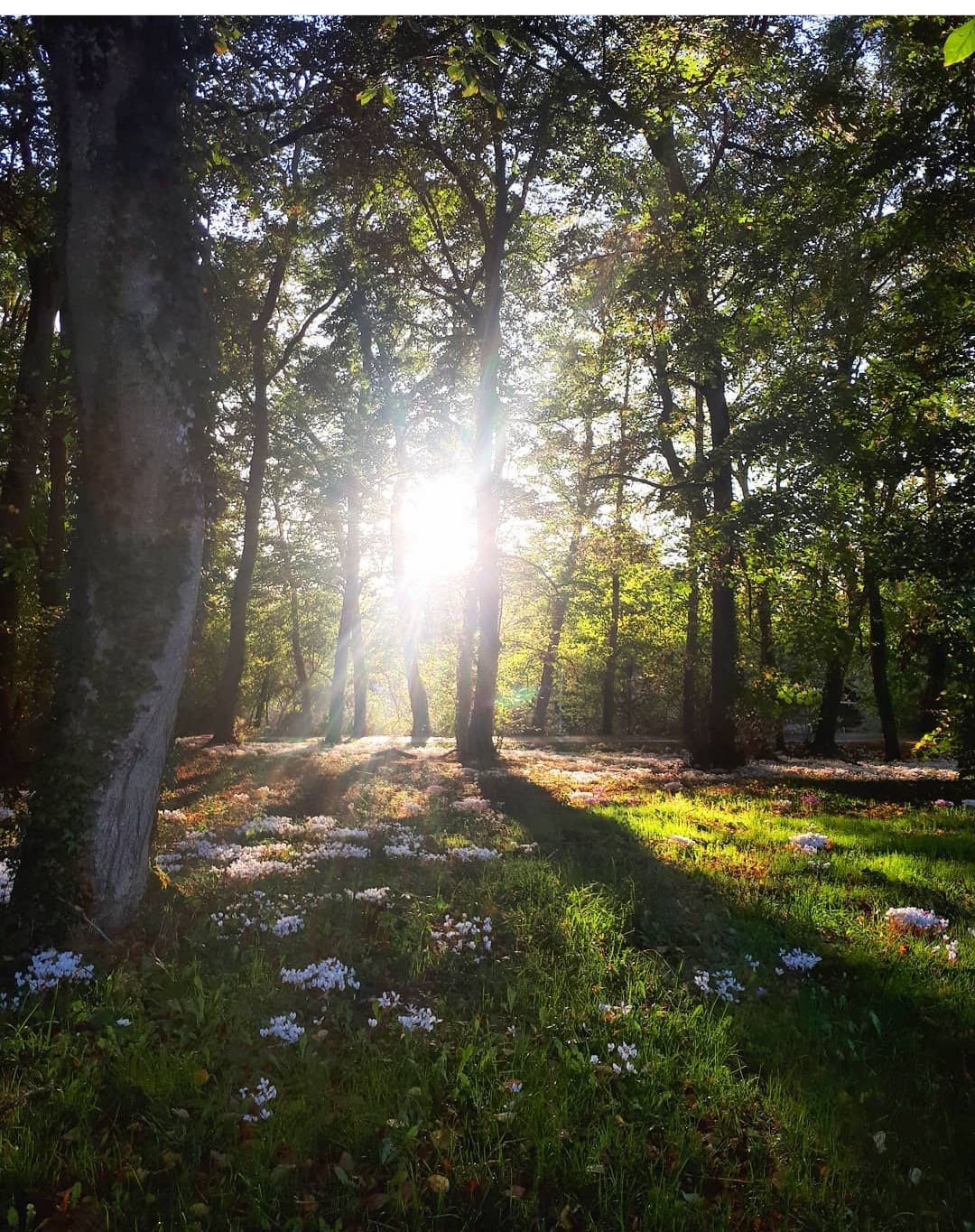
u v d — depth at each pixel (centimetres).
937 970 670
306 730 4484
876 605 2659
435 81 1562
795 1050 540
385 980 601
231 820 1181
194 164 711
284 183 1147
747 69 1700
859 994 633
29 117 1098
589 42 1727
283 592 4434
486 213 2442
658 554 2497
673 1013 566
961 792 1653
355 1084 460
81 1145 393
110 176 619
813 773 2208
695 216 2052
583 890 808
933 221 1528
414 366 3138
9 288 1998
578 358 2450
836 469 1855
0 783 1287
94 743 625
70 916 609
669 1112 458
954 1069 533
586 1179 398
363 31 1121
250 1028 512
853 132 1681
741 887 887
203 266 683
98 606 629
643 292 2061
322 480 3048
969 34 256
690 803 1522
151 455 631
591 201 2209
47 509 2039
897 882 928
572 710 5225
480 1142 422
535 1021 553
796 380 1931
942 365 1675
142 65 629
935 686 2777
